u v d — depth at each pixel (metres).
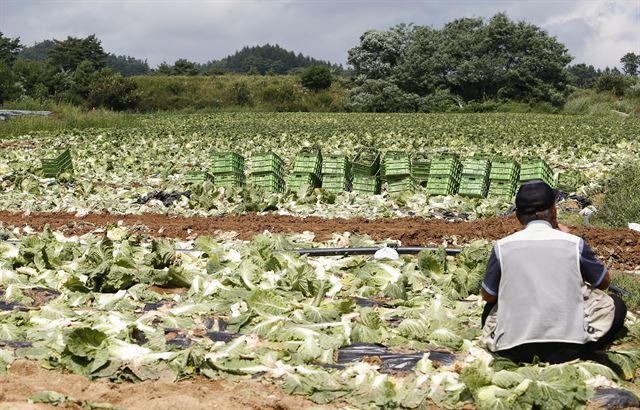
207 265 9.43
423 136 32.50
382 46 84.00
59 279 9.16
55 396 5.82
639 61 156.25
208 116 57.12
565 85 82.12
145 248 10.52
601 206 15.80
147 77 83.12
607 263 11.24
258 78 89.19
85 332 6.56
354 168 17.70
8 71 65.31
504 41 81.88
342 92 88.12
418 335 7.21
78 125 41.62
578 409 5.63
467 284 8.70
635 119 52.47
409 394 5.89
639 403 5.89
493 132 35.19
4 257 10.00
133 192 17.44
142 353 6.61
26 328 7.50
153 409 5.68
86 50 115.94
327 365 6.61
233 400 5.90
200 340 7.11
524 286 6.23
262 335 7.25
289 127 40.09
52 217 14.88
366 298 8.62
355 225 13.56
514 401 5.63
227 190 16.50
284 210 15.40
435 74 82.81
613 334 6.39
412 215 14.93
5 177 19.55
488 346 6.52
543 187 6.46
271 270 9.31
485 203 15.83
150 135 33.50
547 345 6.16
